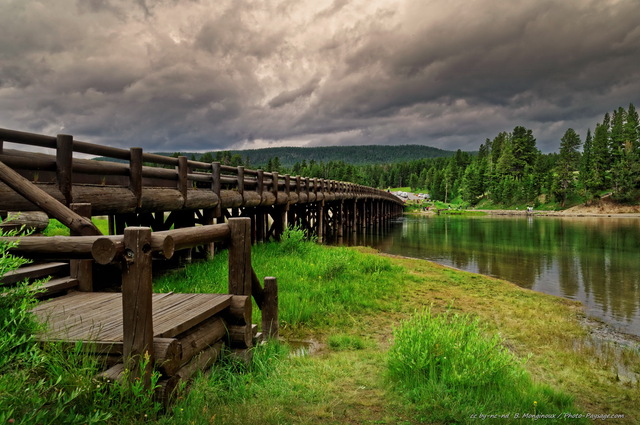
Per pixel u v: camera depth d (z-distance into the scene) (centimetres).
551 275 1659
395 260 1748
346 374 488
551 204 9312
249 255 489
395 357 484
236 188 1325
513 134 11819
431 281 1277
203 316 401
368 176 18762
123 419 279
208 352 423
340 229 3031
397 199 7200
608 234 3697
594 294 1304
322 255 1366
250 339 475
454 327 544
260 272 1056
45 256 296
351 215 3750
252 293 546
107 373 308
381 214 5625
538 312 993
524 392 454
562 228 4525
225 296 470
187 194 987
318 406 387
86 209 526
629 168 8412
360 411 386
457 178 13338
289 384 432
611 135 10244
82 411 275
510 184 10331
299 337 681
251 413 344
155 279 892
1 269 278
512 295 1181
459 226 4838
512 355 512
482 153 16575
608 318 995
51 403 276
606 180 8969
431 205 11356
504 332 800
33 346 286
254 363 464
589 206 8481
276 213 1778
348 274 1177
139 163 786
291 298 845
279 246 1440
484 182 11806
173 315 390
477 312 949
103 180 761
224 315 466
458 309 962
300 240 1471
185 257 1059
